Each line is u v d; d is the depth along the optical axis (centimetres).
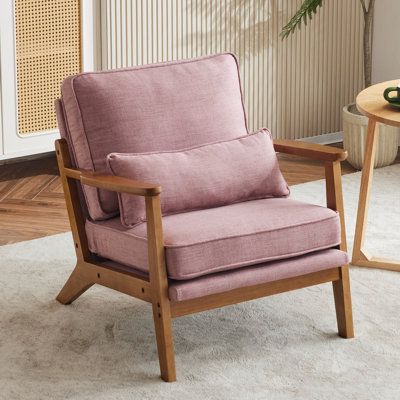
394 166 616
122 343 370
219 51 609
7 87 545
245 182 377
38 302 406
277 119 643
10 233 493
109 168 358
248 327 384
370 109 416
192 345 368
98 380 341
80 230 382
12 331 378
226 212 363
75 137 374
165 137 376
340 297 372
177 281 336
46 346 366
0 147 552
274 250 349
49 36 552
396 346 367
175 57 595
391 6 647
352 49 660
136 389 335
